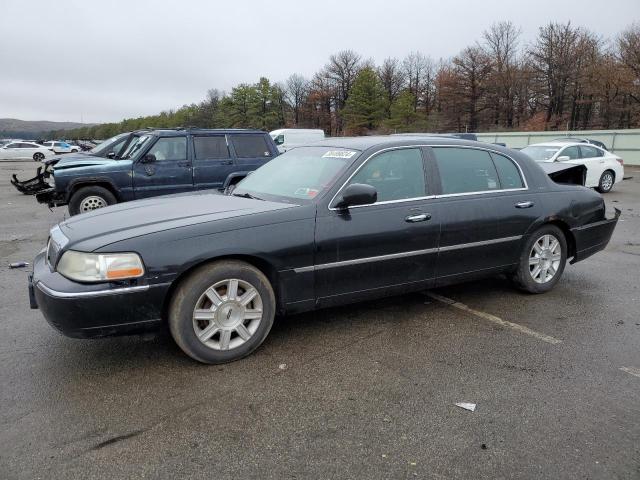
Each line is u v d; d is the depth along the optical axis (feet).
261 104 259.80
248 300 11.77
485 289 17.39
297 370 11.41
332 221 12.42
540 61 191.42
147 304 10.67
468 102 210.18
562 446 8.63
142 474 7.95
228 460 8.29
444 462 8.24
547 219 16.21
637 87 153.69
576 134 110.52
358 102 221.05
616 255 23.04
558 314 15.01
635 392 10.44
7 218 34.94
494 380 10.95
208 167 31.65
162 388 10.58
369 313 15.01
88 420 9.39
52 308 10.34
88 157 35.58
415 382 10.87
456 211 14.30
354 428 9.18
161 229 10.94
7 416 9.52
